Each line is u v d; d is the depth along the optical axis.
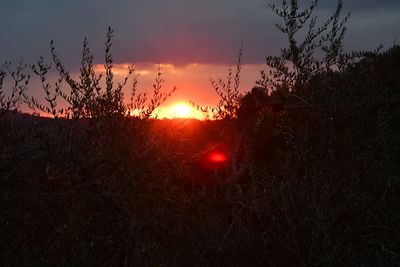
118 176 6.20
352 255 5.77
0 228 5.31
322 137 7.57
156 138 6.57
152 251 6.16
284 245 6.00
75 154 5.95
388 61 8.31
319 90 7.84
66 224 5.63
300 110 8.34
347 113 7.62
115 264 6.00
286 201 6.14
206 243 6.72
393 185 6.39
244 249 6.61
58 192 5.85
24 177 5.77
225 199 7.43
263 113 8.31
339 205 6.26
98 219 5.96
